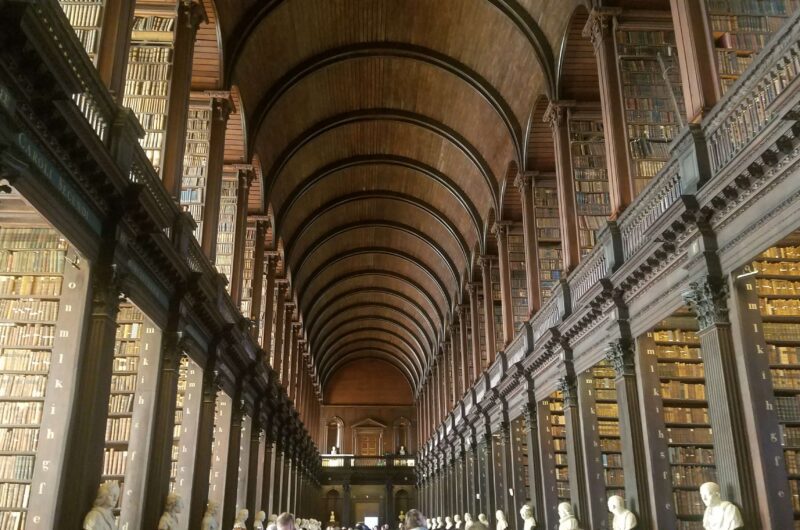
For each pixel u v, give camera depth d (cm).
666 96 1283
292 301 3164
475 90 2023
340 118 2367
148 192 951
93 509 859
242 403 1825
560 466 1734
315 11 1814
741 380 852
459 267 3127
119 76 958
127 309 1307
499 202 2267
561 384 1484
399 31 1989
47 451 852
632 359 1174
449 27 1906
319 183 2788
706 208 885
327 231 3272
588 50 1548
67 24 748
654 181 1053
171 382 1191
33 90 663
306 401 4041
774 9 1061
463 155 2422
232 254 1834
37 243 1121
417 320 4353
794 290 1079
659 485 1086
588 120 1619
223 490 1683
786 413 994
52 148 744
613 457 1439
